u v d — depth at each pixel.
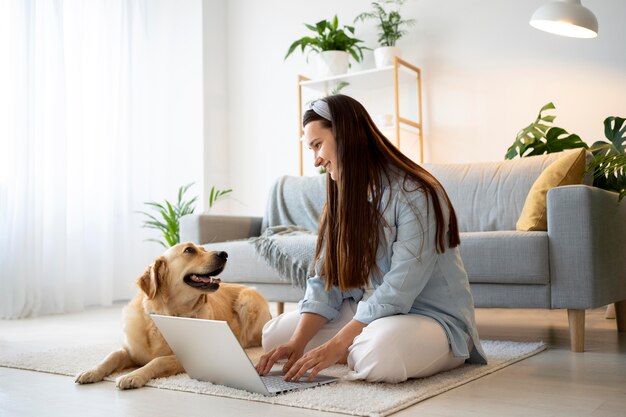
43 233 4.19
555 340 2.53
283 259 3.01
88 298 4.57
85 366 2.07
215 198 4.69
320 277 1.87
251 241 3.14
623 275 2.57
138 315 1.97
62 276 4.19
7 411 1.51
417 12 4.43
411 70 4.37
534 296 2.34
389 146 1.75
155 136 5.08
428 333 1.66
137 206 4.92
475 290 2.47
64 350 2.43
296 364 1.63
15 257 3.98
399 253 1.68
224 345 1.57
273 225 3.69
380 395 1.51
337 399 1.48
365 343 1.64
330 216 1.79
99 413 1.46
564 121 3.95
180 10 5.19
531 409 1.42
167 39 5.16
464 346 1.76
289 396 1.53
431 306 1.77
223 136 5.22
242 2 5.21
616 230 2.49
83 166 4.48
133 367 2.01
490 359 2.03
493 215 3.10
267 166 5.10
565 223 2.28
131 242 4.87
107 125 4.70
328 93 4.68
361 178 1.68
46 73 4.28
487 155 4.20
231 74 5.25
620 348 2.29
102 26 4.69
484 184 3.18
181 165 5.17
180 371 1.89
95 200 4.59
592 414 1.37
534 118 4.05
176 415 1.42
